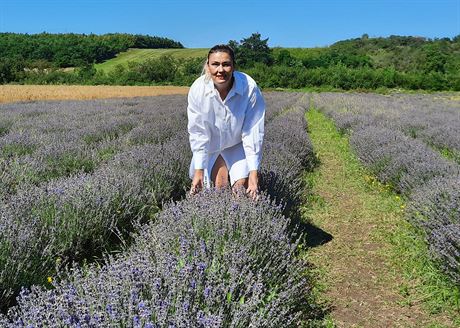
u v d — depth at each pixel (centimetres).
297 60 7400
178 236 306
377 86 5925
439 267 387
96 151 773
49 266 341
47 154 678
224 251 283
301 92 5266
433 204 453
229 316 228
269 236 324
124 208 445
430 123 1333
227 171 404
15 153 726
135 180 491
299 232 495
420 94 5059
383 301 352
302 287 330
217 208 333
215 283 243
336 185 738
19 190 437
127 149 776
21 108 1892
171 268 239
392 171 679
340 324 317
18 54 8556
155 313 199
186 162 612
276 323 241
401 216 564
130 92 4241
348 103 2538
